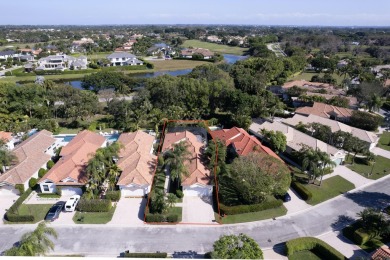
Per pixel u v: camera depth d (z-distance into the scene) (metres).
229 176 49.94
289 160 63.94
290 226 43.44
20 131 71.88
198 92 84.69
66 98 86.38
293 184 53.28
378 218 41.25
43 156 58.47
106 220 44.12
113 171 48.91
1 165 52.91
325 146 63.44
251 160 49.28
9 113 80.75
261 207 46.47
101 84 109.62
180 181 51.69
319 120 78.25
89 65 169.75
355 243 40.19
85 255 37.62
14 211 45.22
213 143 59.62
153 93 86.38
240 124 76.56
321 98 95.94
